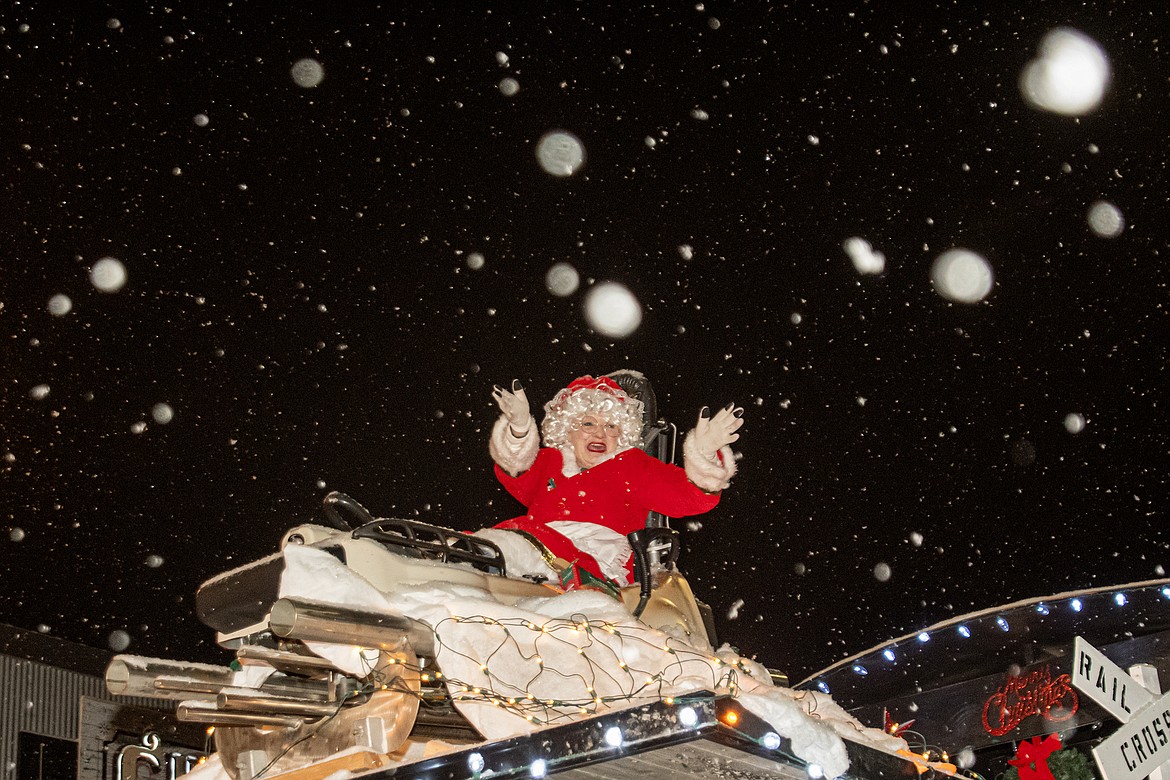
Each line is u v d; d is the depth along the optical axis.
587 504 4.01
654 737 2.50
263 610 2.92
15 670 4.11
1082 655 3.37
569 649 2.85
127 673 2.80
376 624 2.68
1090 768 3.79
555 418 4.44
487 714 2.77
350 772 2.62
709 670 2.84
